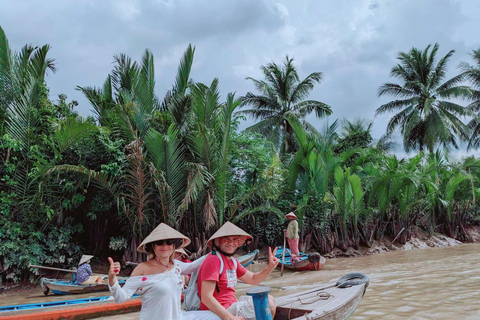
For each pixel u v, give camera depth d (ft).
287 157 61.41
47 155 38.24
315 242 53.98
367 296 24.99
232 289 13.67
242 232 13.28
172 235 12.21
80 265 32.50
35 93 38.91
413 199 60.80
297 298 17.30
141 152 37.14
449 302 22.47
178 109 42.73
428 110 90.74
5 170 35.35
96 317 23.04
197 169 38.93
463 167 70.54
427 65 97.35
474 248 56.65
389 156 68.54
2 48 38.14
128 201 40.55
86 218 43.55
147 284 11.84
